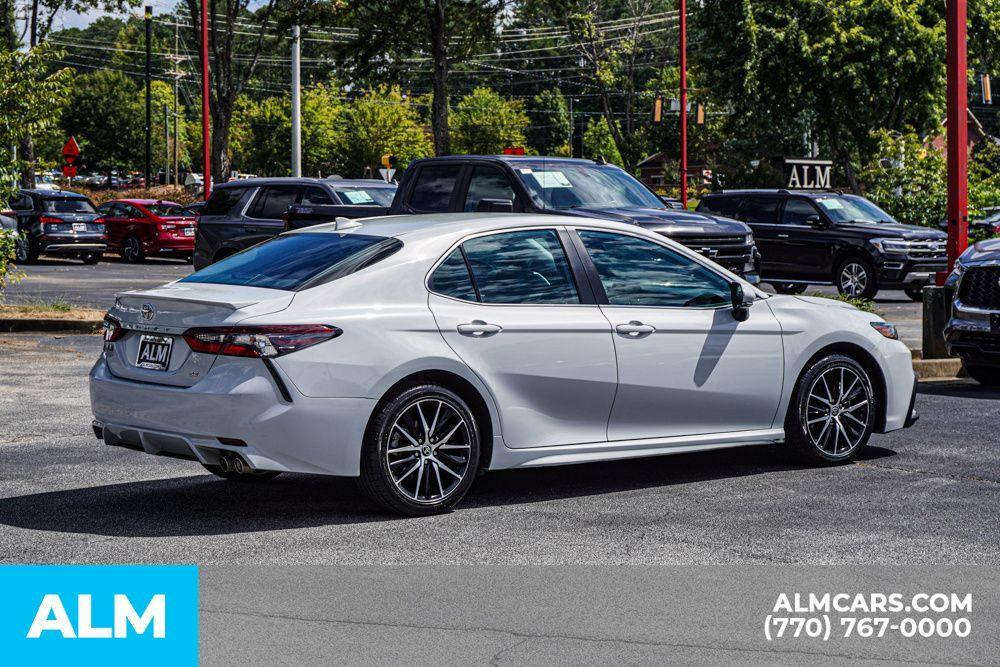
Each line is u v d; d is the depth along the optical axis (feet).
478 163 46.70
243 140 285.84
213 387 21.48
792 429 27.09
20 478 25.82
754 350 26.27
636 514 22.95
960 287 40.06
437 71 131.95
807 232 77.71
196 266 66.69
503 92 392.27
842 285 76.38
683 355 25.38
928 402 36.76
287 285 22.57
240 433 21.30
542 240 24.71
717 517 22.67
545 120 382.83
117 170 331.98
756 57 135.03
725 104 144.97
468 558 19.92
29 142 146.41
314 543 20.81
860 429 27.81
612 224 25.67
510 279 24.02
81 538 20.99
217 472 25.90
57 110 60.90
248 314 21.66
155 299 22.63
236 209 65.46
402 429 22.45
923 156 99.91
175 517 22.59
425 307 22.90
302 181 64.64
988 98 136.98
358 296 22.48
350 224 25.07
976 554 20.12
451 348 22.88
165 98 358.64
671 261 26.07
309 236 24.80
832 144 141.90
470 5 131.95
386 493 22.36
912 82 134.31
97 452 28.60
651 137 200.34
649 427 25.23
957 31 43.04
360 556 20.02
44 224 106.01
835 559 19.81
